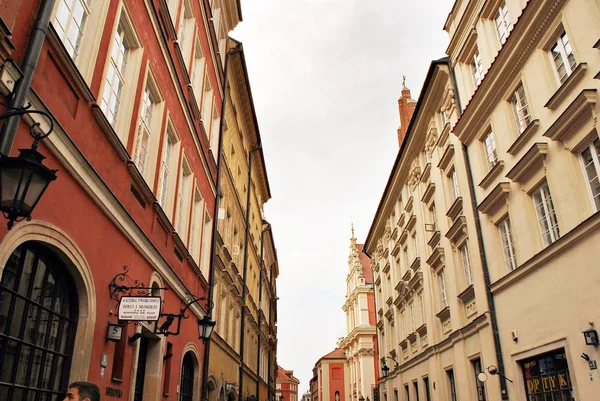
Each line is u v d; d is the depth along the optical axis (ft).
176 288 36.81
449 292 57.93
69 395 12.09
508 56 41.04
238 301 70.95
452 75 56.90
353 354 182.50
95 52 22.09
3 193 12.43
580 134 31.76
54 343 19.61
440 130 64.08
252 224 93.50
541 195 38.14
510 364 41.50
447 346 59.67
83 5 21.89
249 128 83.15
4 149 14.05
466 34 53.21
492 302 45.39
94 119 21.86
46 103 17.56
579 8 31.81
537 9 36.11
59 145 18.13
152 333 30.40
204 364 46.78
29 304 17.75
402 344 85.71
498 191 42.93
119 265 25.22
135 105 27.76
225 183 62.08
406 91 110.32
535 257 36.50
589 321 30.32
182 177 41.42
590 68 30.53
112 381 24.31
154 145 31.83
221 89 58.44
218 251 54.49
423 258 70.23
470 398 51.06
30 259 17.87
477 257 48.47
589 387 30.25
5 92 14.61
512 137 42.24
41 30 16.28
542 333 36.22
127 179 26.37
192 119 41.73
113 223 24.23
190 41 42.19
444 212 60.59
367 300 172.24
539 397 37.58
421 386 72.02
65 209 19.06
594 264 29.78
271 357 133.28
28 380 17.70
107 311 23.61
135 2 27.30
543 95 36.63
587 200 31.81
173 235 35.70
